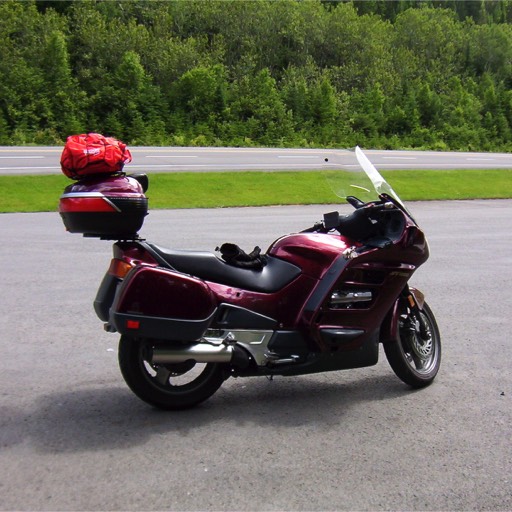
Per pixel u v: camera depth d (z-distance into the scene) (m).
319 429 4.57
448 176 32.16
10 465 3.92
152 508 3.50
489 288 9.29
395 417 4.82
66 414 4.70
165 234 13.80
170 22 68.50
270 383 5.50
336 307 4.91
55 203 20.39
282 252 4.95
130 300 4.32
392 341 5.22
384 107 62.31
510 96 70.00
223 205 21.48
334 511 3.53
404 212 5.29
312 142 53.12
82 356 6.00
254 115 53.34
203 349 4.50
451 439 4.47
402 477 3.92
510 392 5.39
